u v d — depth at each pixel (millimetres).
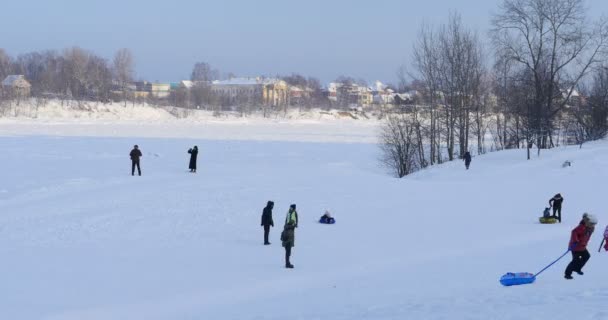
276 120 182625
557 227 28531
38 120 139625
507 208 34875
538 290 15469
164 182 42500
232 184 42250
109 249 24328
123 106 173625
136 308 16625
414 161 68000
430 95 68625
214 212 32219
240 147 84312
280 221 30516
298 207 34312
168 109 185375
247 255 23594
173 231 27844
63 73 185125
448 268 20672
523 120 69438
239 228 28703
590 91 77750
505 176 51000
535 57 67375
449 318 12383
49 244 25141
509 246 24391
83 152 68188
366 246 25109
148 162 57062
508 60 68438
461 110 68188
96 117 159000
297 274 20703
